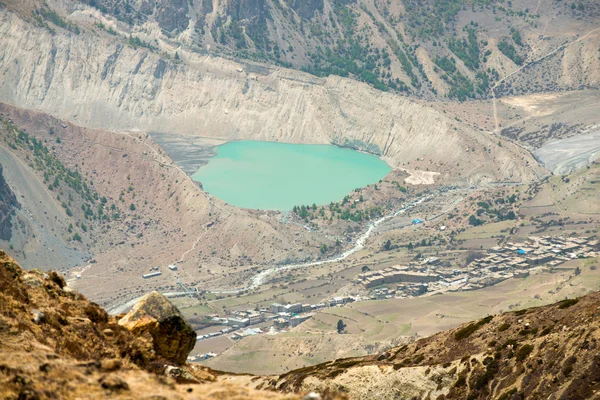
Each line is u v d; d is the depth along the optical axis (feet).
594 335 398.01
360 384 451.94
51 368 118.73
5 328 155.22
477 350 460.55
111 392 116.57
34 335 161.17
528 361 417.49
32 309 169.48
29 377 114.83
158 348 192.54
